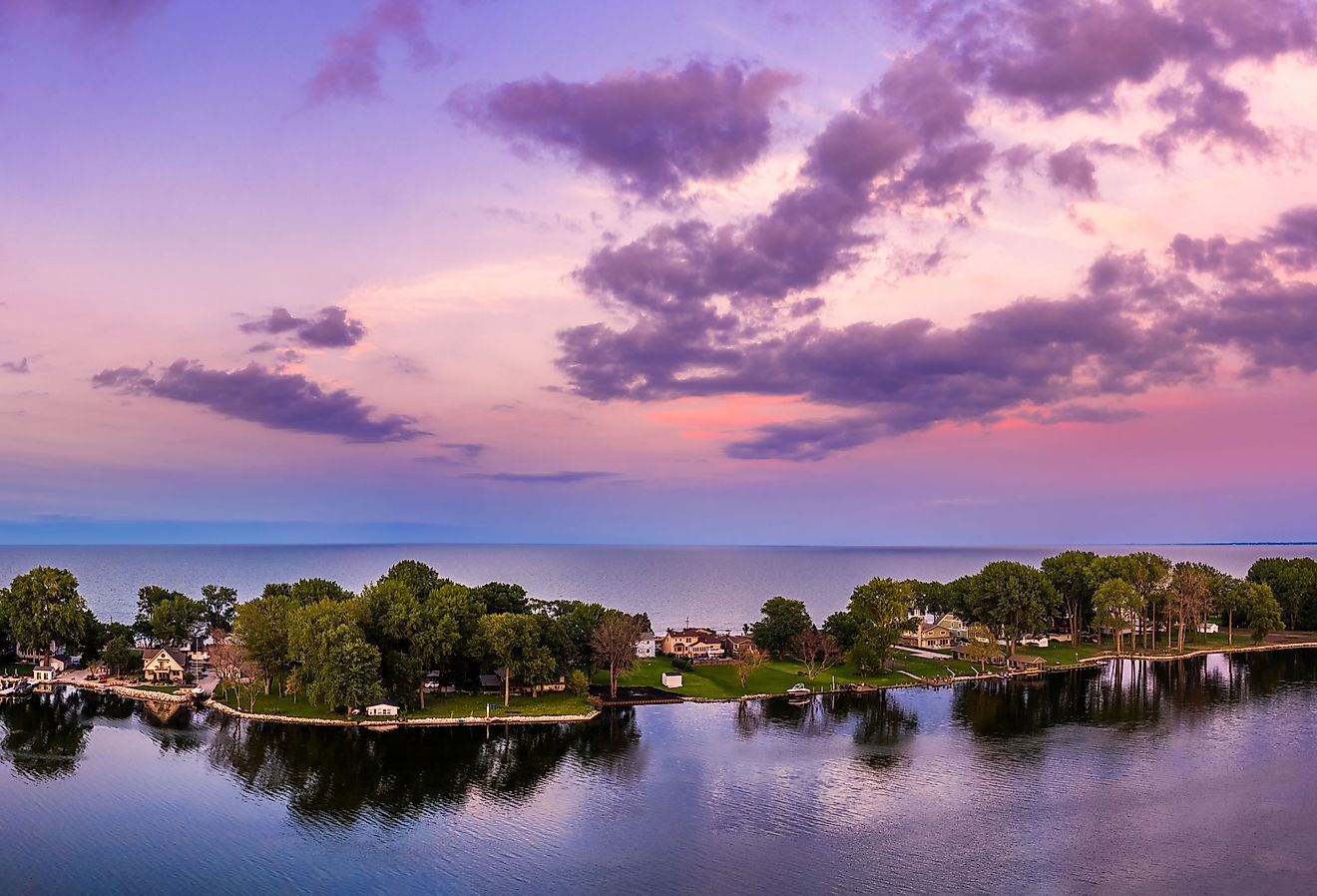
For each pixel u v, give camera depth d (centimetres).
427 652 16725
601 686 19500
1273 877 9506
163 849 10162
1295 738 15300
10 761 13488
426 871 9600
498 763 13550
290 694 17912
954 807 11631
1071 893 9125
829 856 10025
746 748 14538
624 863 9812
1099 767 13462
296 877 9438
